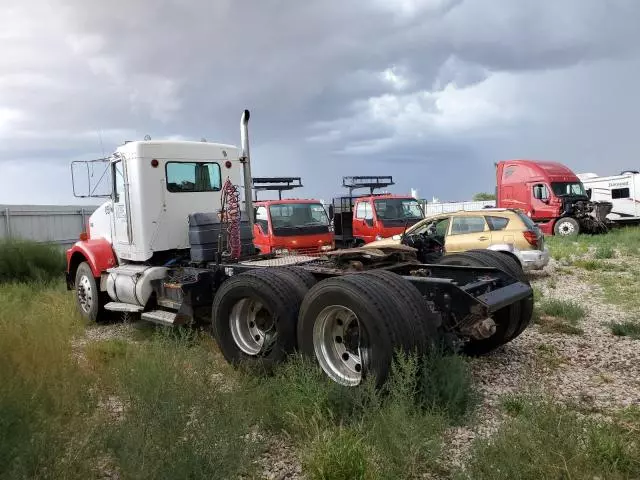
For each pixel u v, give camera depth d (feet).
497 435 11.82
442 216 40.45
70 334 23.81
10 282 40.57
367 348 14.30
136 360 16.40
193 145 26.94
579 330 23.02
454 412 13.61
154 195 25.79
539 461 10.56
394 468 11.17
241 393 14.47
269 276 17.30
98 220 29.76
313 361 15.58
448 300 15.49
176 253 26.94
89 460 11.30
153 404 12.63
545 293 33.14
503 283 18.60
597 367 18.25
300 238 44.98
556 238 68.95
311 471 11.43
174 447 10.77
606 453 11.21
